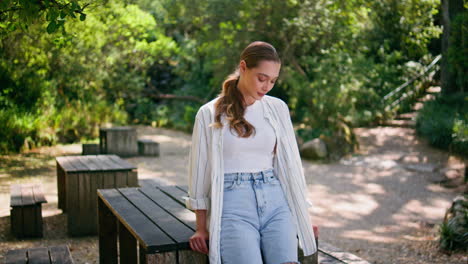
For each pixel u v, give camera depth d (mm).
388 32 15328
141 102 19281
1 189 8109
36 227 5613
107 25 12133
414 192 8547
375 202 7930
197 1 13773
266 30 14031
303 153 11641
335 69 13258
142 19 13453
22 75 13078
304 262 2602
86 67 13664
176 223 2701
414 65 16875
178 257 2385
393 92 15195
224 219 2287
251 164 2365
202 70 19484
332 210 7469
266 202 2336
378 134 13312
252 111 2406
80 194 5684
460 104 12562
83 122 14039
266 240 2301
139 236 2463
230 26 14062
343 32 13758
